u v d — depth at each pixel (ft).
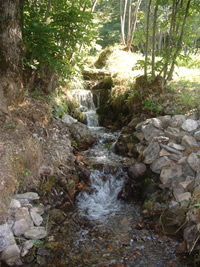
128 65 29.09
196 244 9.63
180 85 20.17
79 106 21.79
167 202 12.22
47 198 12.21
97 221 11.94
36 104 15.66
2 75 13.43
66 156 14.52
